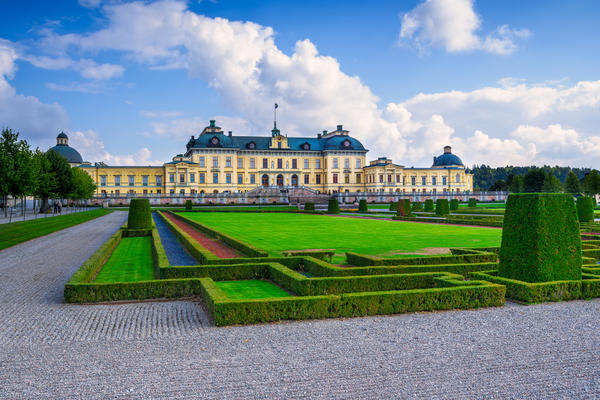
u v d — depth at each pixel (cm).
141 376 654
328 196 10562
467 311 1020
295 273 1235
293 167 11612
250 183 11294
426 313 1002
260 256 1571
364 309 977
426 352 748
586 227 3109
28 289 1250
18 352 753
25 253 1948
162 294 1148
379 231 3008
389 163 11706
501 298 1070
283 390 608
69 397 589
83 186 7225
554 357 729
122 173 10456
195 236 2580
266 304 923
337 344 787
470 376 655
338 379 643
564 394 603
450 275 1228
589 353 748
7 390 610
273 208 7325
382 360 712
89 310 1033
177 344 790
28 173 4403
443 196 11244
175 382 634
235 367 685
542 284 1104
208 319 956
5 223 3616
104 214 5666
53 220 4075
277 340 809
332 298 958
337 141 11750
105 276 1410
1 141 4381
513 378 650
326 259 1708
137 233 2692
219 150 10638
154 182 10606
